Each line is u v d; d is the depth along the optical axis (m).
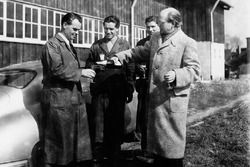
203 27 17.97
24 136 2.96
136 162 3.92
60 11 9.74
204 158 3.91
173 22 2.95
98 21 11.63
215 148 4.22
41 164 3.18
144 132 3.87
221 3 18.59
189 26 18.06
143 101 3.93
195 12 18.05
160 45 3.02
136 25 14.09
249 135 4.53
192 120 5.66
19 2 8.22
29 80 3.43
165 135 2.89
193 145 4.36
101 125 3.76
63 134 3.13
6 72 3.64
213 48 18.06
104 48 3.98
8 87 3.33
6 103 3.08
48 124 3.13
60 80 3.17
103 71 3.81
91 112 3.86
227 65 17.94
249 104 6.48
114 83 3.77
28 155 2.98
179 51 2.90
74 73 3.15
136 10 14.03
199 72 2.89
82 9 10.73
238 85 8.98
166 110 2.89
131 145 4.69
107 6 11.99
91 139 3.84
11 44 7.96
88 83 4.12
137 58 3.51
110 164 3.81
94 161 3.78
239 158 3.81
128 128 4.54
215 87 9.31
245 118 5.34
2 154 2.79
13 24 8.08
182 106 2.88
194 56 2.88
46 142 3.12
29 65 3.82
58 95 3.14
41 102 3.22
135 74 3.96
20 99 3.20
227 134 4.68
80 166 3.59
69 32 3.31
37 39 8.79
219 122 5.30
